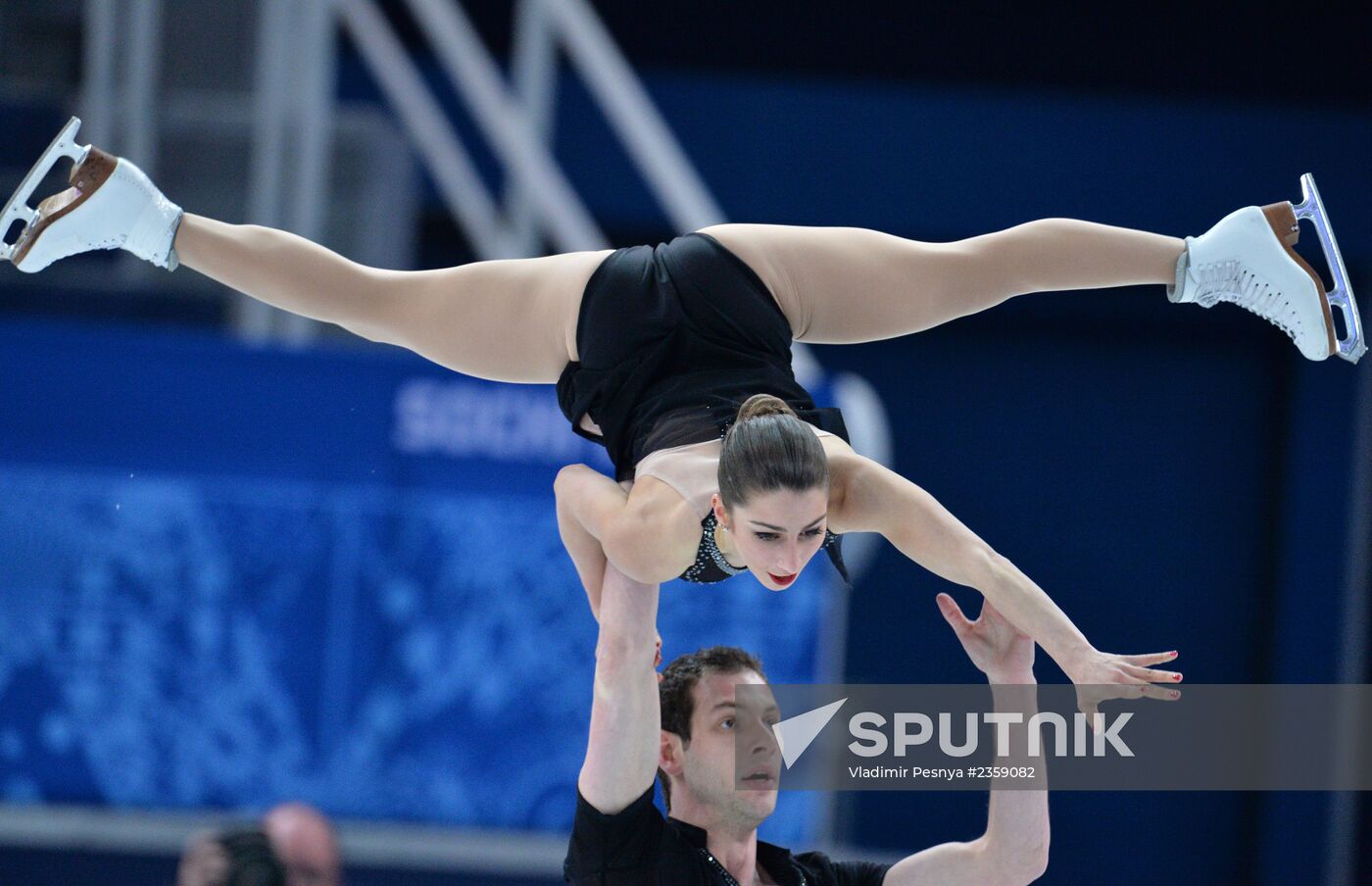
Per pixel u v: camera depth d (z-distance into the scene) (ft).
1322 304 40.19
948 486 115.75
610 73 82.69
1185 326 114.62
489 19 108.47
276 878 49.34
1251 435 115.44
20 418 73.31
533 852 73.00
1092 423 115.85
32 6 89.56
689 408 37.01
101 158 39.42
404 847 72.95
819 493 32.78
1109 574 115.75
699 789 43.16
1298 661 110.42
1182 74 109.50
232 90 88.89
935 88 108.68
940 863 44.01
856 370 115.96
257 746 73.77
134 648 73.77
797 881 44.21
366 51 86.58
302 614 73.87
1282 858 108.99
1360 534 109.19
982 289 39.86
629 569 36.14
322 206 86.33
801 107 108.47
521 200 87.25
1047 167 107.86
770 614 72.43
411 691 73.82
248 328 84.64
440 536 74.08
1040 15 109.19
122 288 84.48
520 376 40.60
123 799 73.61
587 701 74.13
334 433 73.87
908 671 112.68
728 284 38.34
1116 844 114.52
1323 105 108.78
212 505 73.67
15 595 73.46
